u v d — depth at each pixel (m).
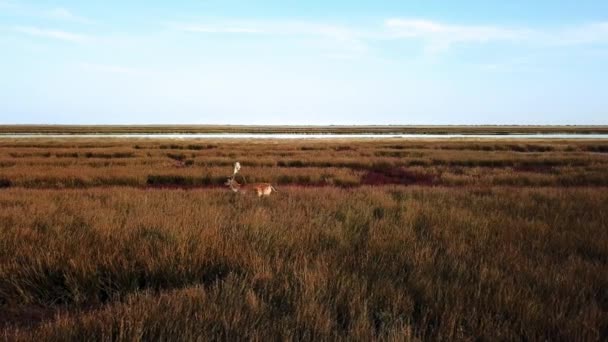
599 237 6.84
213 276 5.13
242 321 3.60
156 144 45.84
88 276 4.92
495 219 8.27
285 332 3.38
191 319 3.59
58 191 13.14
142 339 3.38
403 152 36.56
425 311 4.05
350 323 3.72
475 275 4.99
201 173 20.41
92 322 3.62
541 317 3.82
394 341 3.26
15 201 10.47
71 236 6.41
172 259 5.24
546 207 9.88
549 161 28.88
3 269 5.13
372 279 4.89
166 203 10.04
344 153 35.62
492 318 3.83
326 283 4.51
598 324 3.76
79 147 41.88
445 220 8.26
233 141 55.06
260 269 4.94
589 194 12.09
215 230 6.52
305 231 6.88
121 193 12.07
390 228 7.45
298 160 27.89
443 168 25.20
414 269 5.07
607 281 4.79
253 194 12.53
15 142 48.56
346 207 9.78
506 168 25.39
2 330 3.87
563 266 5.36
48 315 4.39
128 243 5.98
